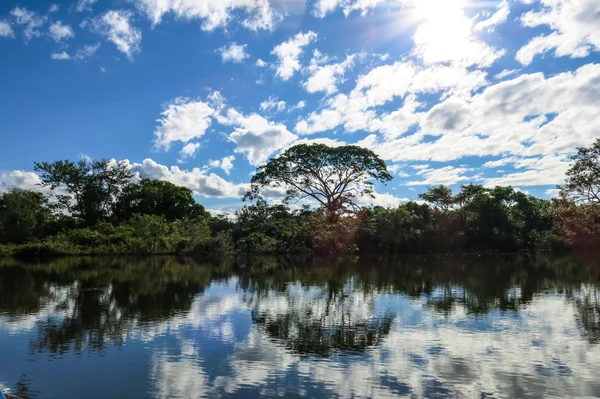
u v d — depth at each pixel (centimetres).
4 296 1659
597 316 1270
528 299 1582
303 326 1164
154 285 2008
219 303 1521
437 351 929
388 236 5066
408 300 1583
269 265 3312
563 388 720
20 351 931
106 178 5778
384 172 5275
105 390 716
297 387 726
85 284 2030
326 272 2714
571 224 4894
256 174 5522
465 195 5381
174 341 1010
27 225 4891
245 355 901
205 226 5150
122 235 4656
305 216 5791
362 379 763
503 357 884
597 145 4675
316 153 5153
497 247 5294
